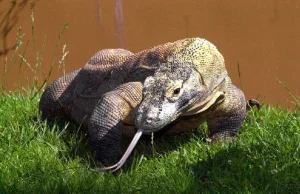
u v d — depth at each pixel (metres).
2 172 7.79
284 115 9.76
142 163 8.30
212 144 8.88
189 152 8.54
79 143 8.87
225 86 8.66
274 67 11.90
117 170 8.13
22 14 12.12
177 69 8.09
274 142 8.51
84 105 9.30
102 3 12.02
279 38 11.84
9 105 10.18
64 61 12.12
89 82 9.34
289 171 7.74
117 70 9.02
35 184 7.51
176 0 11.93
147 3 11.96
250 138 8.98
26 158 8.33
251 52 11.89
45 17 12.09
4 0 12.11
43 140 8.82
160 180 7.66
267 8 11.83
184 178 7.64
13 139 8.80
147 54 8.80
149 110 7.71
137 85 8.46
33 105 10.39
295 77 11.86
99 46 12.06
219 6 11.88
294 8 11.83
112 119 8.29
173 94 7.87
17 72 12.11
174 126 8.77
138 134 7.71
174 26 11.95
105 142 8.30
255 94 11.92
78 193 7.33
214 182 7.55
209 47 8.55
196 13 11.92
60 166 8.08
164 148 8.91
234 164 7.86
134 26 12.02
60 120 9.98
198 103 8.27
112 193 7.36
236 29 11.89
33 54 12.12
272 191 7.28
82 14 12.05
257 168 7.82
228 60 11.92
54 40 12.09
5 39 12.16
